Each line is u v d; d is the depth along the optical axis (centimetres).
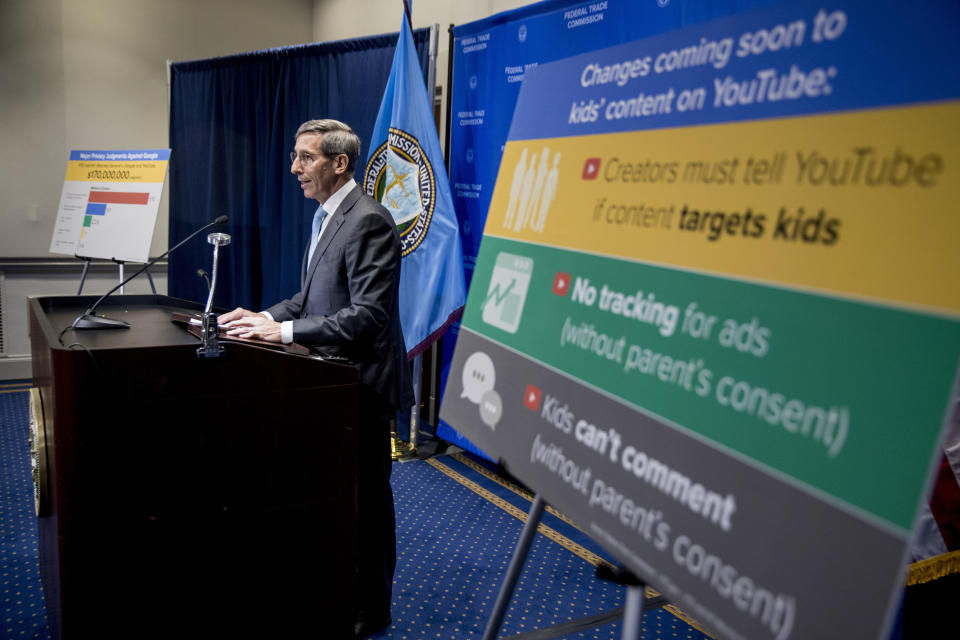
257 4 599
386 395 219
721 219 85
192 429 180
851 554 65
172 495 180
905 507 61
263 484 192
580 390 103
